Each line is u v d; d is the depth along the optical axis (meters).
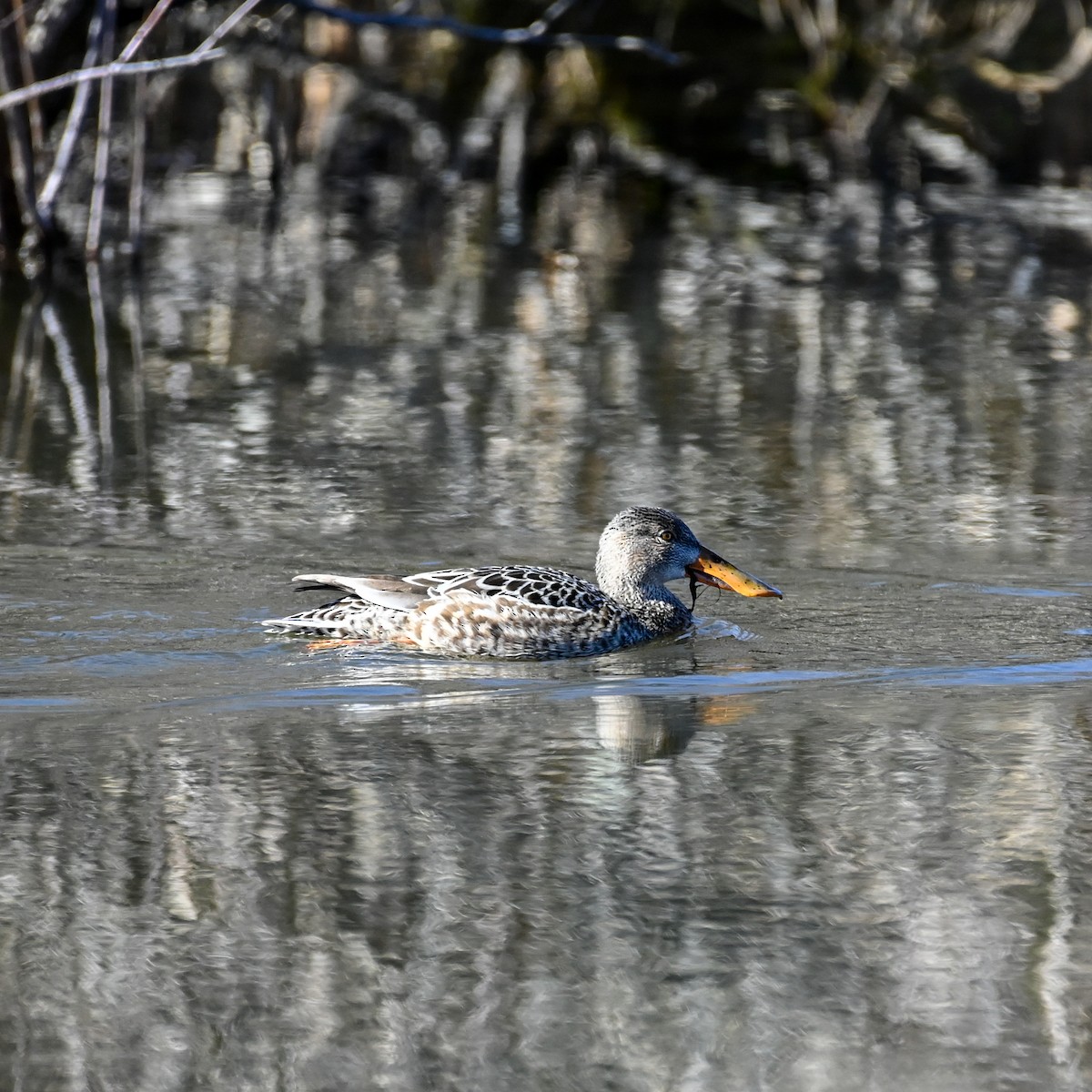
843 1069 7.12
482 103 39.75
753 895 8.52
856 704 11.39
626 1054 7.20
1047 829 9.27
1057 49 40.72
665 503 16.44
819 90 38.69
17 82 28.55
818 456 18.30
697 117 40.28
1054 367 22.86
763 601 13.80
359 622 12.57
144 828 9.20
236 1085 6.96
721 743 10.61
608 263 30.45
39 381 21.30
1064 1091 6.95
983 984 7.70
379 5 39.06
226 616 12.99
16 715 10.88
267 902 8.44
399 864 8.82
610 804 9.60
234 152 40.38
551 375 22.02
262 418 19.64
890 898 8.51
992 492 16.94
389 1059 7.15
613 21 39.19
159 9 22.84
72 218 33.34
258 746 10.46
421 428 19.27
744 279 29.06
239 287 27.84
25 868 8.73
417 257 30.83
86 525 15.20
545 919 8.30
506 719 11.09
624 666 12.37
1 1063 7.13
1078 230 34.38
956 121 40.53
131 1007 7.52
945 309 26.78
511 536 15.26
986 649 12.55
